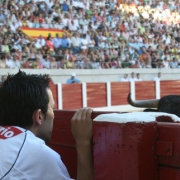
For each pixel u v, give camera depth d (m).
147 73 17.30
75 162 2.06
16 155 1.34
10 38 12.84
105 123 1.43
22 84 1.46
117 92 15.79
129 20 19.00
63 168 1.42
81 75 14.95
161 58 18.17
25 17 14.43
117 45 16.84
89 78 15.23
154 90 17.00
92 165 1.64
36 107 1.47
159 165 1.38
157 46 18.45
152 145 1.36
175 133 1.33
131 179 1.34
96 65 15.52
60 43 14.55
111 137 1.40
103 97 15.32
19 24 14.00
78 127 1.65
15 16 13.98
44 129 1.53
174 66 18.55
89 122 1.64
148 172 1.34
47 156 1.37
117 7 18.97
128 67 16.69
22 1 14.83
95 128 1.48
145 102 4.57
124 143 1.35
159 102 4.18
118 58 16.42
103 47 16.16
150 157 1.35
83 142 1.64
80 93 14.50
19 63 12.67
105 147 1.43
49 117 1.54
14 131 1.41
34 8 15.02
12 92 1.44
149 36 18.97
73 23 15.99
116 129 1.38
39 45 13.85
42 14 15.20
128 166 1.35
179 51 19.42
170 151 1.33
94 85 15.01
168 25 20.78
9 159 1.33
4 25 13.07
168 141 1.35
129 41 17.52
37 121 1.49
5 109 1.45
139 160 1.32
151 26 19.69
